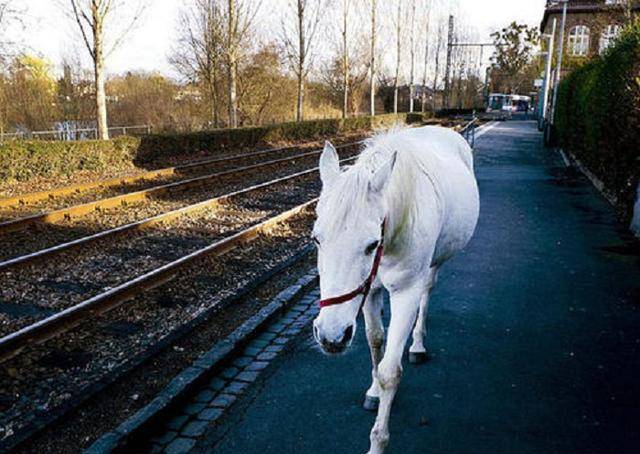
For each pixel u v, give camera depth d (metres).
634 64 9.23
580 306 5.66
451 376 4.21
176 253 7.44
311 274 6.59
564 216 10.12
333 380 4.16
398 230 2.82
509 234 8.79
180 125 32.31
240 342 4.64
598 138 12.15
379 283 3.28
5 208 10.04
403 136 3.62
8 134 26.22
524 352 4.62
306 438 3.44
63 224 8.88
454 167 4.10
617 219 9.80
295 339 4.90
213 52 28.31
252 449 3.34
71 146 14.22
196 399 3.92
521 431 3.51
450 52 57.97
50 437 3.39
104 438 3.24
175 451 3.33
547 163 18.28
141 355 4.38
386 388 3.00
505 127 39.88
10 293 5.81
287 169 16.59
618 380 4.15
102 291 5.97
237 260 7.21
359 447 3.34
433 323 5.23
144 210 10.15
